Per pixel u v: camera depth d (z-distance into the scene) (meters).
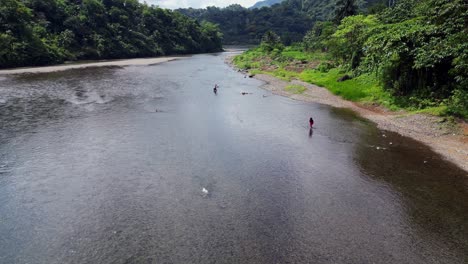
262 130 32.34
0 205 18.47
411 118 34.06
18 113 36.81
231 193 20.05
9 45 76.94
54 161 24.30
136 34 131.88
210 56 141.88
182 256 14.48
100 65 89.00
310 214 17.83
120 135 30.22
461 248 15.15
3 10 79.81
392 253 14.77
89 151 26.28
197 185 20.98
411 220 17.33
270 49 120.88
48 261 14.14
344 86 50.88
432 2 42.00
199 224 16.86
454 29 34.12
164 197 19.52
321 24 124.88
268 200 19.27
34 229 16.39
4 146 26.95
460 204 18.86
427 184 21.22
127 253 14.66
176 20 165.25
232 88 56.09
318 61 83.69
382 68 43.91
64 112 37.66
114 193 19.91
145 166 23.67
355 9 89.31
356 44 58.41
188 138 29.70
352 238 15.82
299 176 22.44
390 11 59.28
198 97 47.78
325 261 14.23
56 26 103.50
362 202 19.09
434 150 26.72
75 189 20.31
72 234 16.00
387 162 24.67
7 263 14.00
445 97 35.44
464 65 30.62
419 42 37.44
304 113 38.94
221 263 14.06
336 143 28.77
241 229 16.45
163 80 63.78
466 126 30.02
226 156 25.72
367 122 35.06
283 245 15.27
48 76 64.25
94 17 116.56
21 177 21.75
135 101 44.12
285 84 59.25
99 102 43.12
